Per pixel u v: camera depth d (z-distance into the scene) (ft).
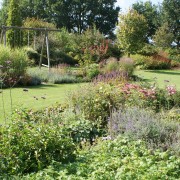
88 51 76.59
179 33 158.61
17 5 95.96
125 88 30.01
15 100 37.17
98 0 181.68
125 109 26.17
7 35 94.79
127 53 104.63
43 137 17.61
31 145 17.16
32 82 52.24
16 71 50.24
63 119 24.45
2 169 15.98
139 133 21.25
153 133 21.45
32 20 112.27
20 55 51.65
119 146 19.21
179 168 16.49
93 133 23.77
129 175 14.69
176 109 28.25
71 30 182.91
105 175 14.61
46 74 58.34
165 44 133.49
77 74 62.13
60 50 101.14
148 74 79.41
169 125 22.91
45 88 48.65
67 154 17.63
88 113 26.78
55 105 30.04
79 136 22.66
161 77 72.43
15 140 17.19
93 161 17.07
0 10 176.45
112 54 107.24
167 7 159.33
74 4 179.32
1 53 49.98
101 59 78.95
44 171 15.43
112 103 27.91
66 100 30.99
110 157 17.31
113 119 24.58
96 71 60.80
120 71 58.65
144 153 17.97
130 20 101.65
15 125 18.06
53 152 17.38
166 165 16.42
